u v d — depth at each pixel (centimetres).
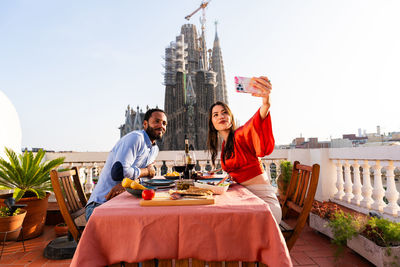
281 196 384
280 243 102
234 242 106
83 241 101
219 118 196
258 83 144
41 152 332
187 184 146
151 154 229
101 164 468
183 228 105
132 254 102
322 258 230
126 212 106
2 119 391
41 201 316
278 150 492
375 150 325
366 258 217
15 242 294
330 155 421
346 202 388
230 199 125
